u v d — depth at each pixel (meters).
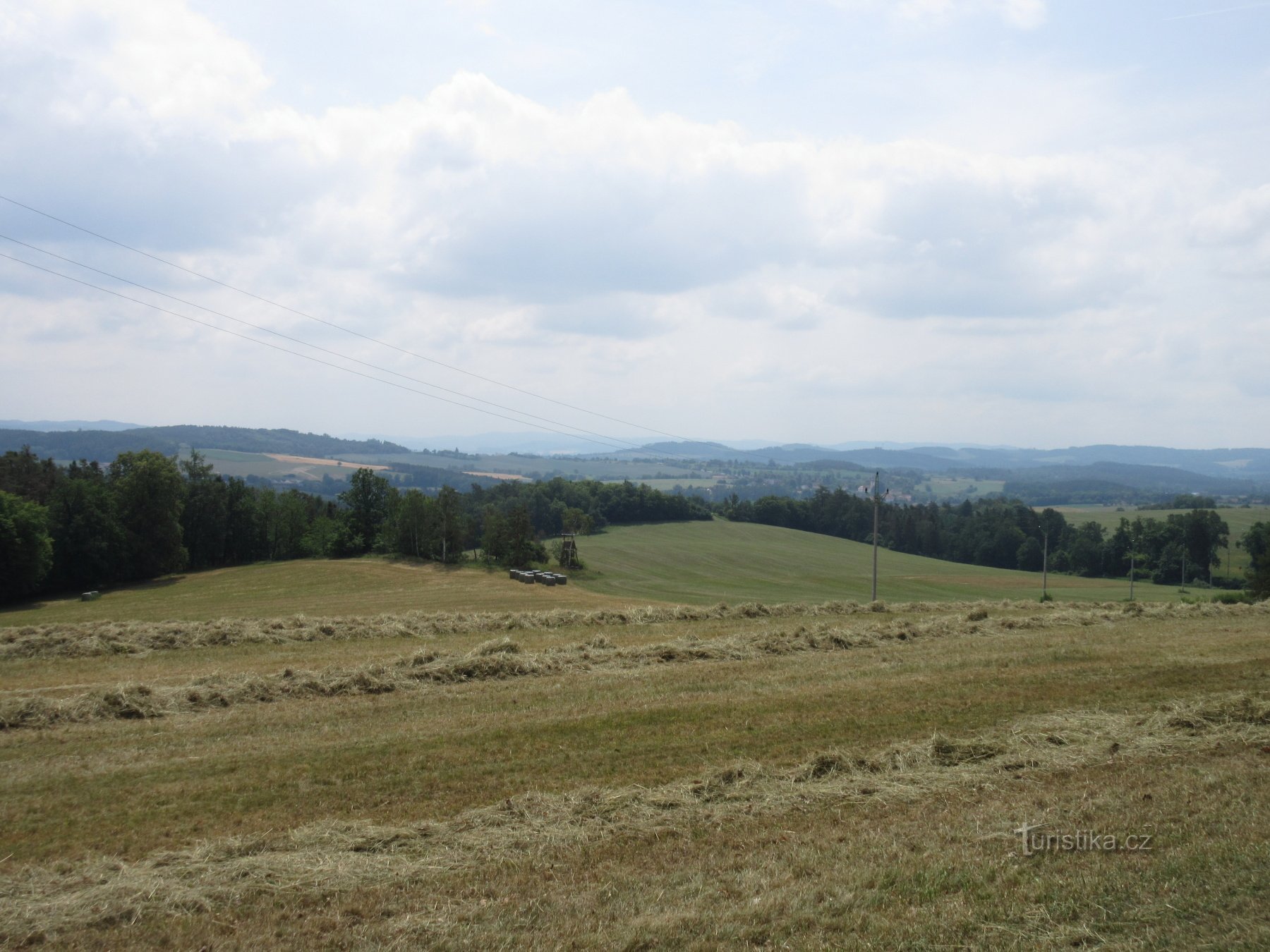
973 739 12.73
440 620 28.72
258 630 26.00
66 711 15.28
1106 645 22.02
